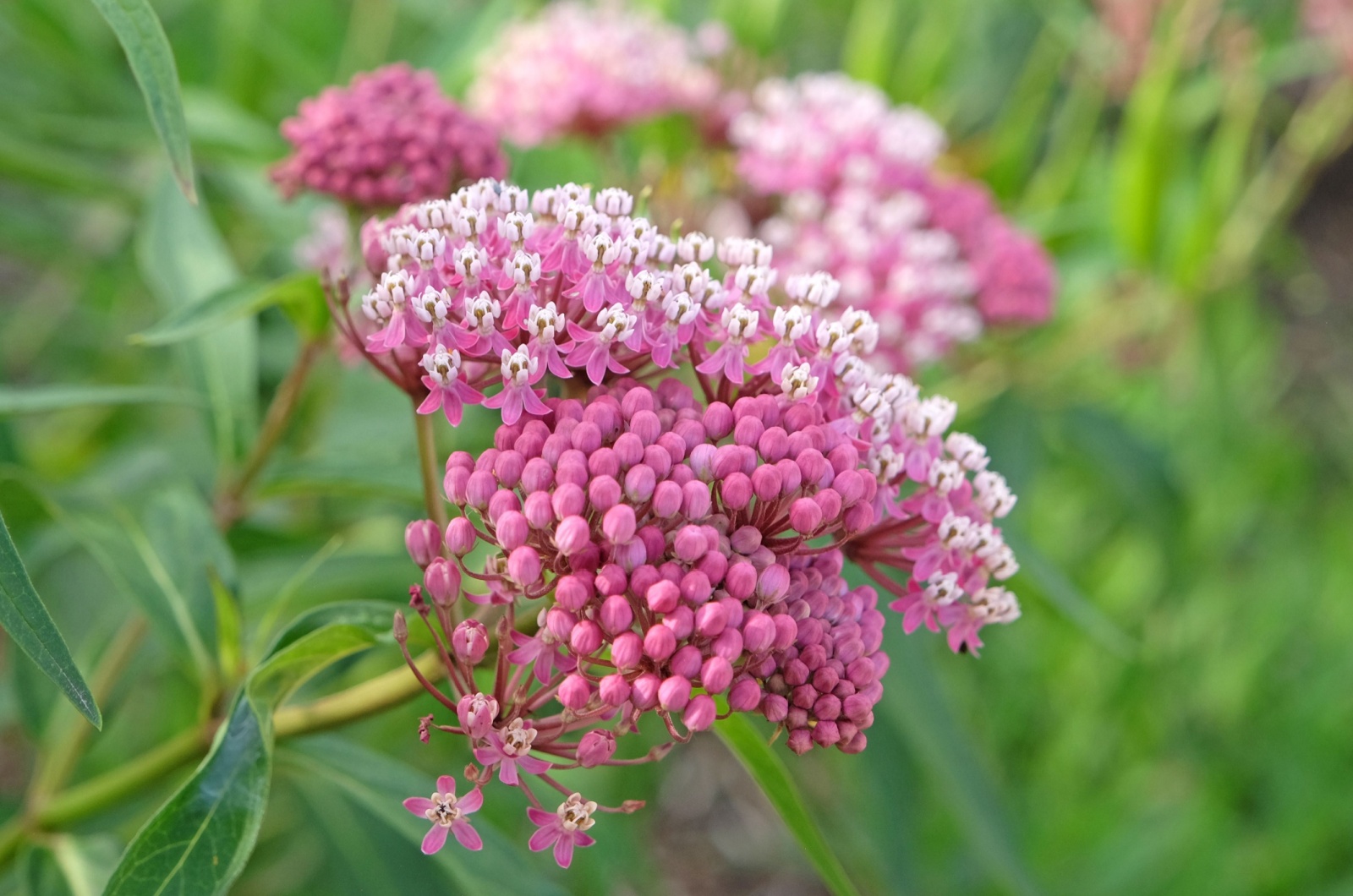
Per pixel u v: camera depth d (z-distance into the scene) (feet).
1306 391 3.89
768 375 0.98
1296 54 2.24
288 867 1.81
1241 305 2.54
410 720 1.70
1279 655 2.84
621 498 0.91
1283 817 2.53
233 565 1.15
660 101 1.59
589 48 1.55
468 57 1.66
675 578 0.90
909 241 1.44
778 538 0.94
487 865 1.09
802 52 2.48
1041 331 1.97
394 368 1.04
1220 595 2.77
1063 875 2.29
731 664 0.89
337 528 1.54
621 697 0.88
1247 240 2.13
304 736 1.02
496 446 0.94
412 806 0.88
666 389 0.97
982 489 0.98
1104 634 1.40
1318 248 4.37
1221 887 2.35
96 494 1.24
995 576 0.97
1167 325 2.09
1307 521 3.29
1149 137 1.87
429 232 0.93
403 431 1.56
